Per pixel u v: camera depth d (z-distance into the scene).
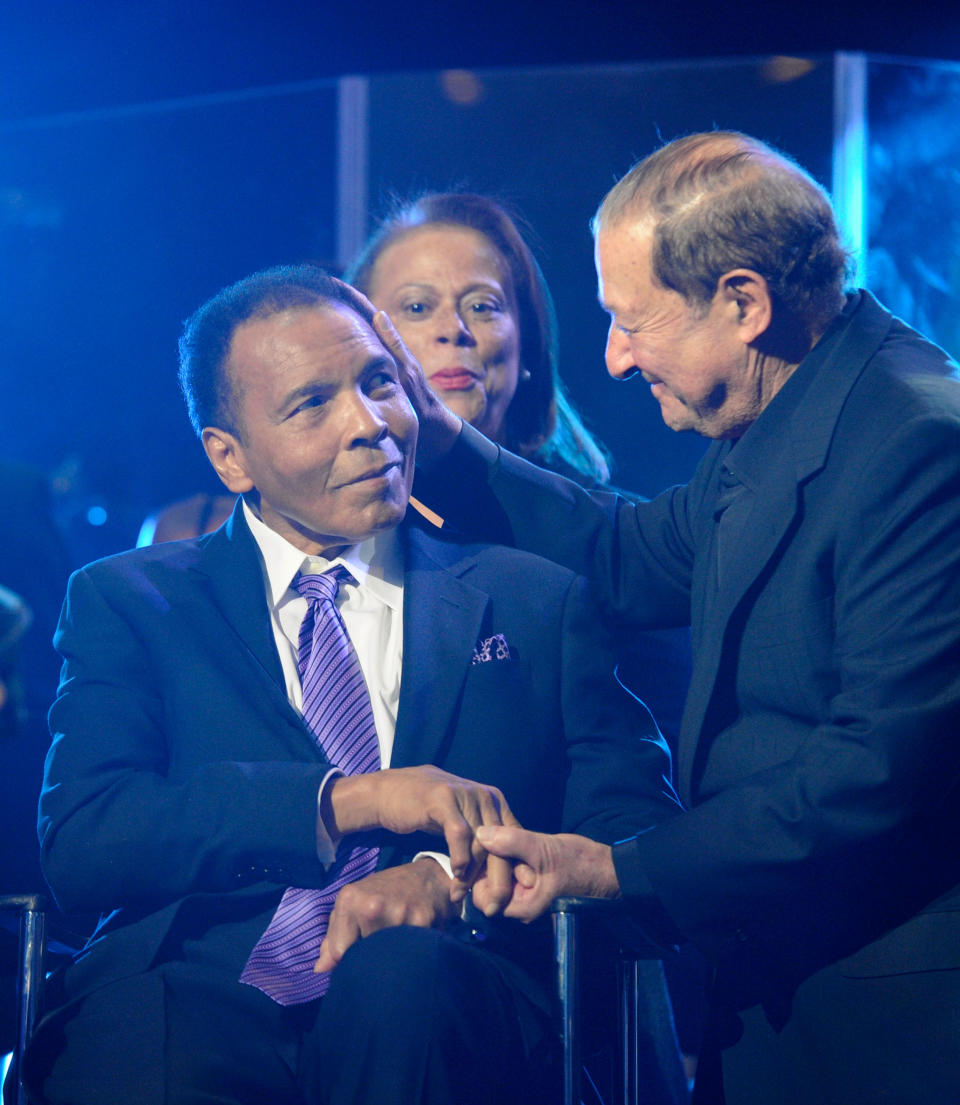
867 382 2.95
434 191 7.32
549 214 7.26
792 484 2.93
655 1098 4.00
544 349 4.92
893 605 2.72
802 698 2.89
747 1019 2.86
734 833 2.75
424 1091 2.55
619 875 2.85
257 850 2.89
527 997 2.85
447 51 6.11
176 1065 2.70
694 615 3.21
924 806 2.67
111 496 9.32
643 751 3.29
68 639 3.26
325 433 3.05
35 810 5.04
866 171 7.26
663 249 2.99
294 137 9.08
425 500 3.66
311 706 3.12
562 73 7.20
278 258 9.25
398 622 3.29
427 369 4.54
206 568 3.32
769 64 7.11
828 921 2.79
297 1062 2.80
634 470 7.10
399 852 3.06
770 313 2.99
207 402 3.20
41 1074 2.79
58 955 3.39
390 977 2.62
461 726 3.18
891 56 6.17
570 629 3.35
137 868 2.94
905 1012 2.67
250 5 5.84
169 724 3.17
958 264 7.27
